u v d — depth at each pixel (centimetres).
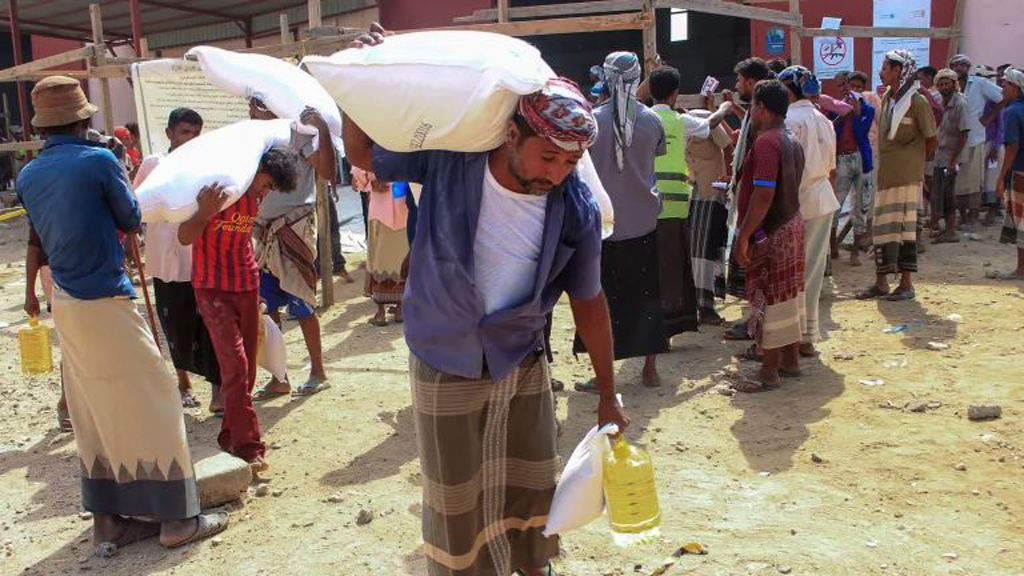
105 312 377
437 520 282
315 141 461
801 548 366
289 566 378
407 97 246
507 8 772
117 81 2119
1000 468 429
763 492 420
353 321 817
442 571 285
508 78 234
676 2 757
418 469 473
